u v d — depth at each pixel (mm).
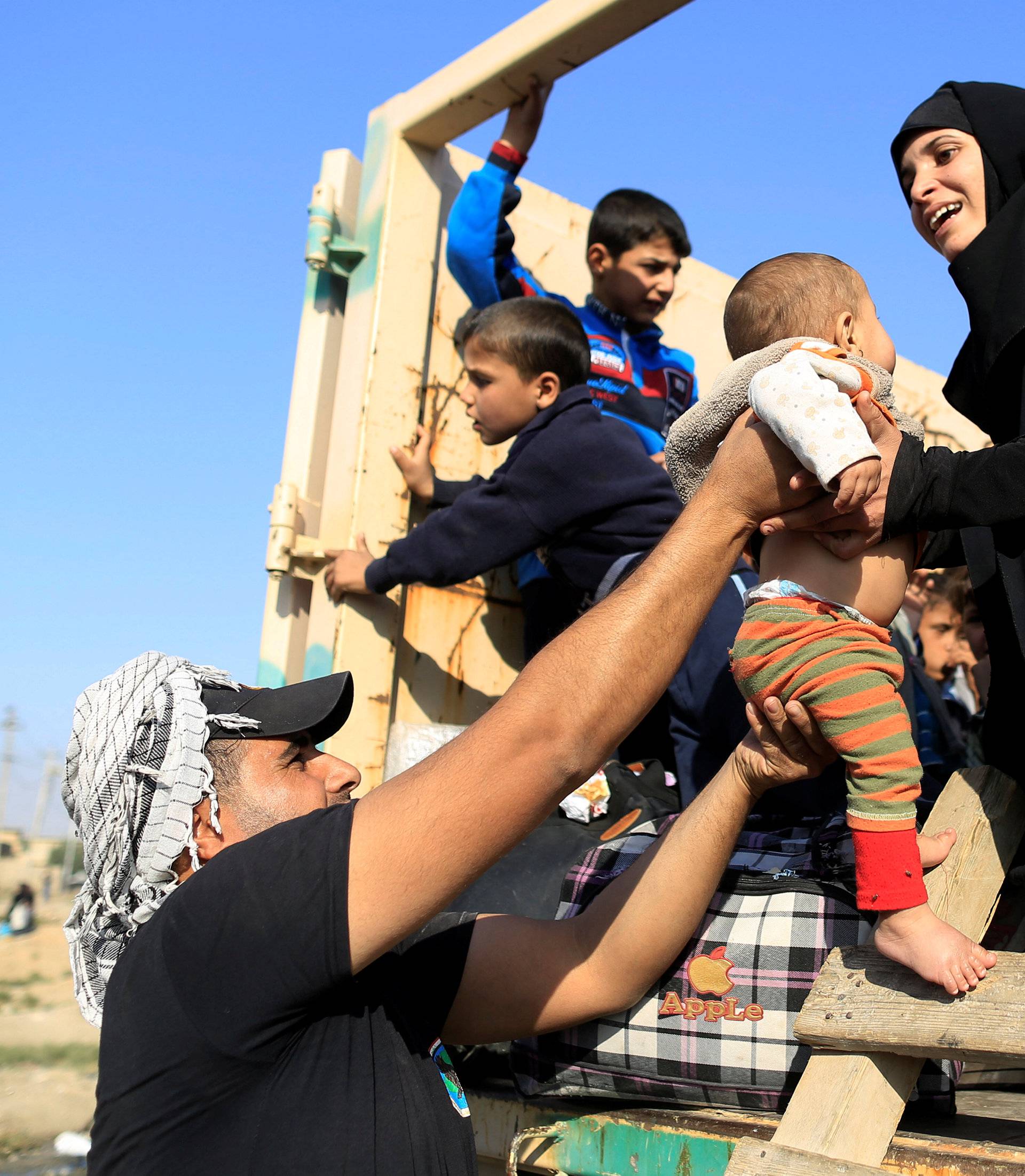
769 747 1490
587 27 2668
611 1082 1633
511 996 1536
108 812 1427
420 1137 1241
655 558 1349
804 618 1527
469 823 1199
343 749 2705
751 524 1401
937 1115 1524
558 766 1224
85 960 1499
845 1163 1205
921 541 1691
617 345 3439
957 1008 1268
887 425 1506
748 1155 1281
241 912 1185
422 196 3078
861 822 1409
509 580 3201
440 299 3137
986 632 1658
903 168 1923
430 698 2953
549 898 1994
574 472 2623
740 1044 1520
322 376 2979
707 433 1670
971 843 1496
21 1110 7715
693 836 1512
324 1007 1268
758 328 1812
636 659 1267
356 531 2830
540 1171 1759
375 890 1181
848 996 1390
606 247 3377
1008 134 1773
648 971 1522
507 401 2859
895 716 1441
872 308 1783
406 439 2965
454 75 2939
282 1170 1155
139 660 1542
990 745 1614
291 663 2850
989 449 1438
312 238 2973
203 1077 1177
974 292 1693
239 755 1487
